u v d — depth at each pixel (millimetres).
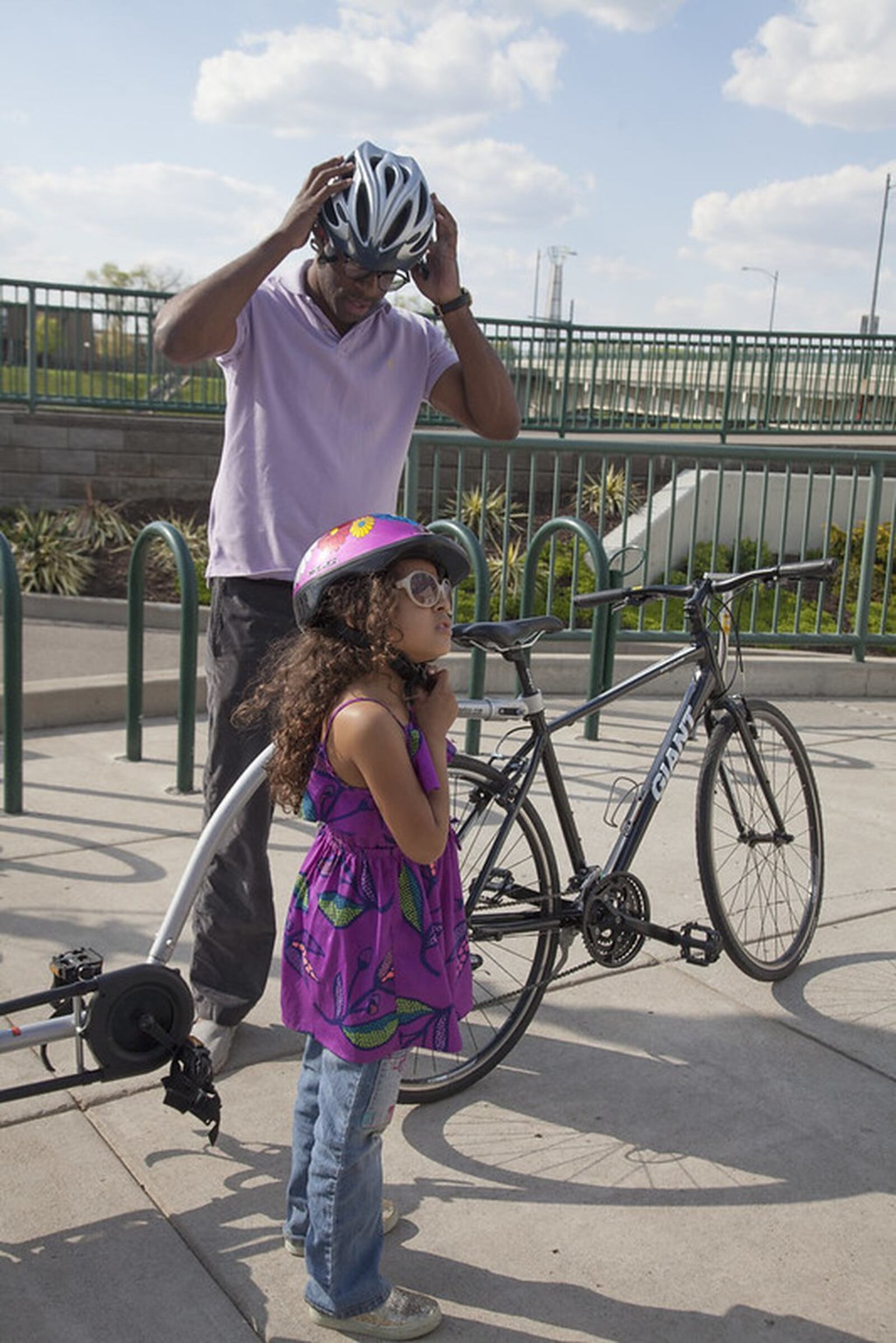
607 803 4973
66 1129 2799
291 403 2939
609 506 10844
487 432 3129
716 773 3539
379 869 2135
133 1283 2320
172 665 8047
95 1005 2354
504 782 2980
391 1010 2123
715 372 13398
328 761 2135
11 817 4828
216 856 3045
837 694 7695
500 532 10883
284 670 2240
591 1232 2531
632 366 13148
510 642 2936
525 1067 3168
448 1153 2793
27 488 12250
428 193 2742
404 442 3113
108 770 5480
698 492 7301
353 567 2104
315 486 2945
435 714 2141
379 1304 2213
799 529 10266
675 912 4105
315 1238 2199
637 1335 2242
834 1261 2459
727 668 7316
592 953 3156
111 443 12289
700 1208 2615
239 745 2994
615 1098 3031
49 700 6176
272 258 2730
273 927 3121
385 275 2775
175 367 12938
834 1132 2914
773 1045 3311
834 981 3709
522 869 3105
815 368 13711
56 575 10305
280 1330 2221
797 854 4145
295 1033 3270
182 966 3574
